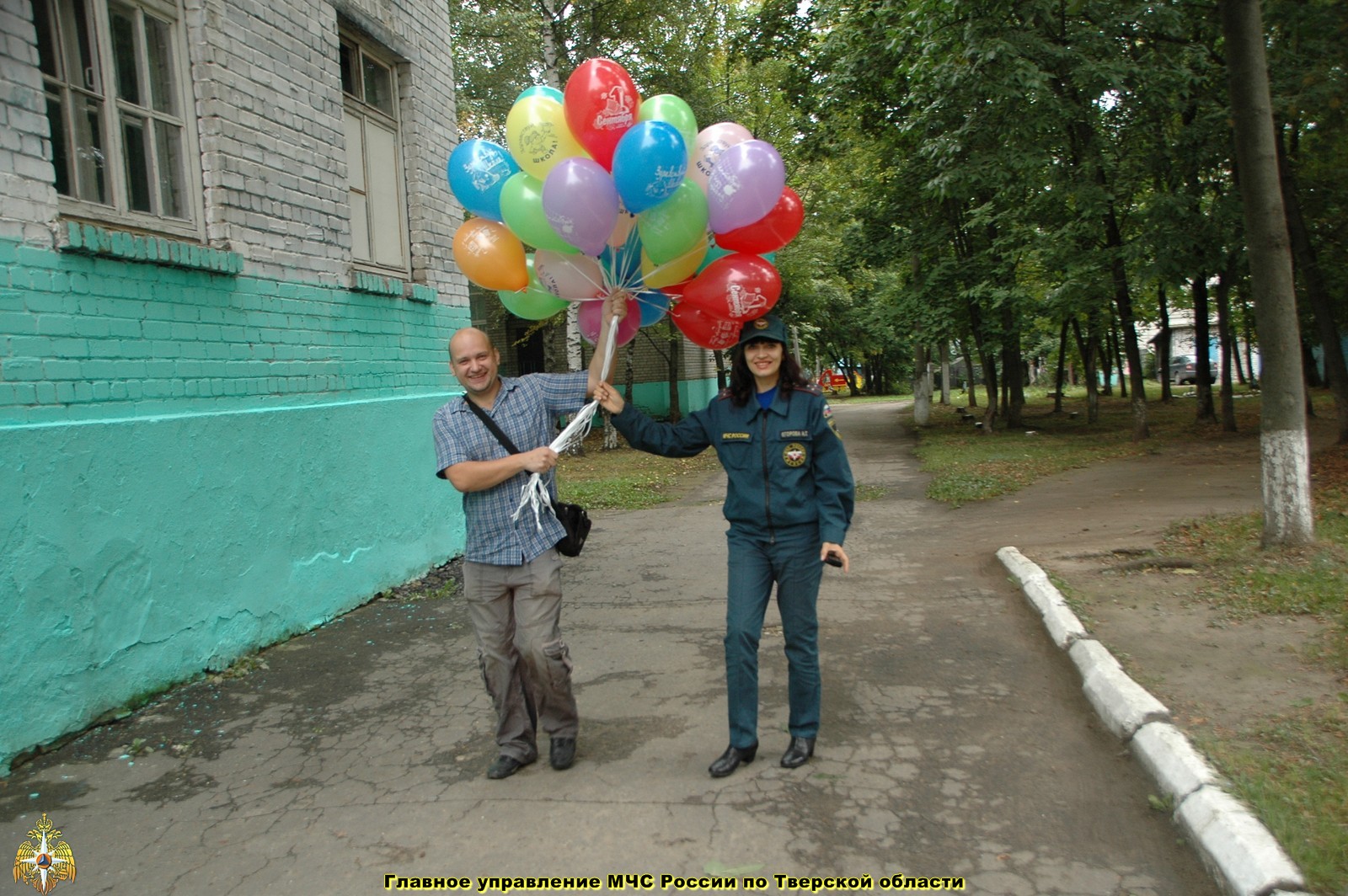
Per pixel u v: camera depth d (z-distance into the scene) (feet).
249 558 17.25
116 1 15.37
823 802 10.52
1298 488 19.12
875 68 51.75
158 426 15.11
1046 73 37.55
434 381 25.68
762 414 11.30
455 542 26.11
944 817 10.11
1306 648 13.85
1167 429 57.36
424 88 25.72
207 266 16.38
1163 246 42.29
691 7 57.41
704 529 30.40
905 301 63.26
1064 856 9.26
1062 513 29.04
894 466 48.03
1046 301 48.88
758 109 64.13
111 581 14.10
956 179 40.98
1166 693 12.57
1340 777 9.75
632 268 11.62
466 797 11.06
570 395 11.98
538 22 50.85
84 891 9.28
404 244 25.08
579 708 13.92
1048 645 15.96
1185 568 19.34
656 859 9.42
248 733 13.51
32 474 12.76
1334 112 34.65
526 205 10.96
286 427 18.45
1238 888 8.24
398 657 17.06
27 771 12.32
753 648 11.31
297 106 19.57
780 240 11.25
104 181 15.08
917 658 15.56
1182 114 43.34
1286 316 19.03
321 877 9.39
